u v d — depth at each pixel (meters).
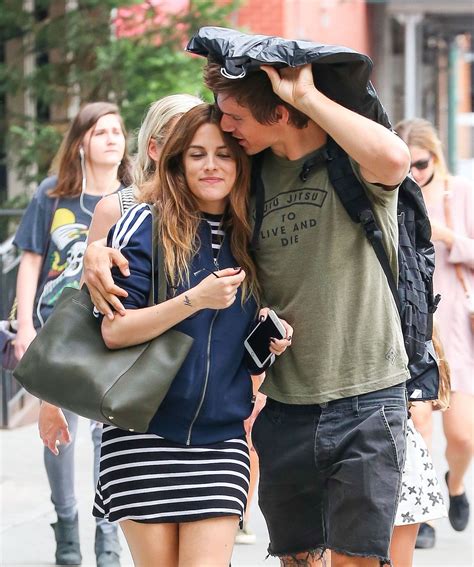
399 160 7.10
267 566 11.39
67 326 7.29
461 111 78.50
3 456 16.27
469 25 51.47
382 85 45.72
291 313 7.57
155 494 7.28
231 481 7.37
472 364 12.05
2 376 17.98
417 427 10.77
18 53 24.34
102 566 10.78
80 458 16.27
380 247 7.46
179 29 23.73
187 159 7.46
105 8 23.69
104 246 7.46
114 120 11.30
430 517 8.88
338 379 7.50
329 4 36.31
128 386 7.06
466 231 12.18
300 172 7.50
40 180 24.06
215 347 7.39
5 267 17.34
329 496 7.61
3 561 11.49
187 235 7.40
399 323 7.60
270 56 7.09
